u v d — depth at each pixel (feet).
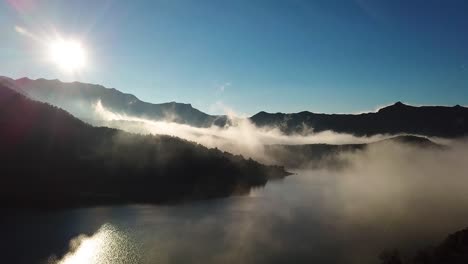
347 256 507.71
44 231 543.39
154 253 488.02
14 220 580.30
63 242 504.84
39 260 442.50
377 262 488.44
